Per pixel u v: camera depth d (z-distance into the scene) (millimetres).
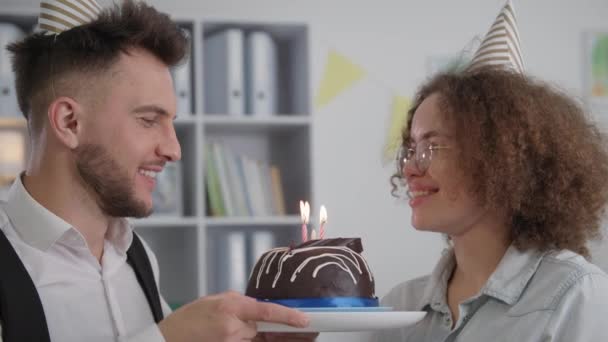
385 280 3340
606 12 3531
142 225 2797
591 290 1138
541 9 3504
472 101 1240
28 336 1146
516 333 1150
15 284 1163
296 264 1137
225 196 2914
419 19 3428
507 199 1207
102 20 1244
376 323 1016
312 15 3359
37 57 1264
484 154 1212
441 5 3443
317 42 3357
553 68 3492
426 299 1314
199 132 2838
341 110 3357
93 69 1223
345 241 1221
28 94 1276
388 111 3381
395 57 3402
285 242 3127
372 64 3387
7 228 1266
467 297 1271
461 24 3451
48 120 1249
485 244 1251
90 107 1226
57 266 1267
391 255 3354
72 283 1271
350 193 3342
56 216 1256
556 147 1227
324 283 1117
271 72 2979
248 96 2961
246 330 1032
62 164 1254
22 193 1271
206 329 1030
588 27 3521
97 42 1221
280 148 3244
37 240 1257
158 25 1262
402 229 3369
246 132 3172
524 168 1217
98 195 1253
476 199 1227
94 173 1229
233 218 2873
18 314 1146
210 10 3266
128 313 1351
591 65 3500
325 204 3316
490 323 1191
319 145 3332
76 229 1267
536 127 1218
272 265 1165
